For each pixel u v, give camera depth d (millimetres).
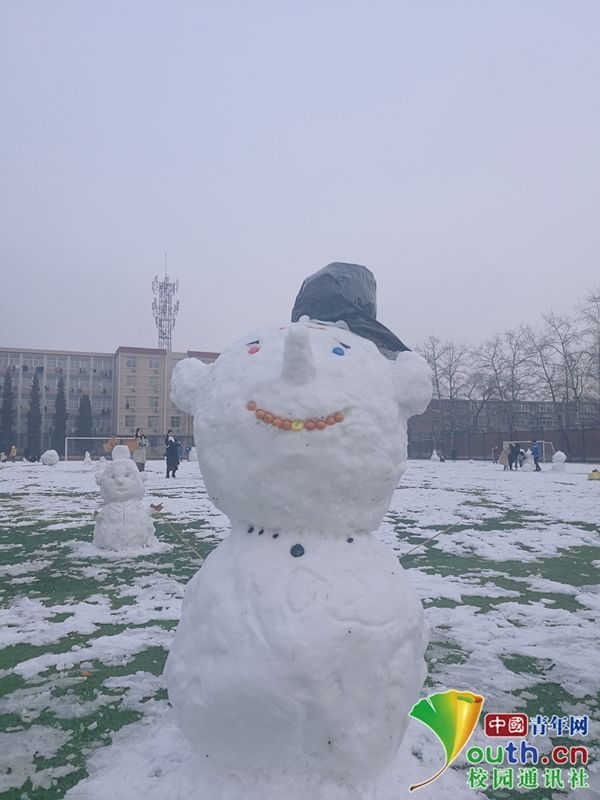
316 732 2410
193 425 3053
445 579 6734
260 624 2414
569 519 11391
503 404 50438
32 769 2896
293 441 2590
